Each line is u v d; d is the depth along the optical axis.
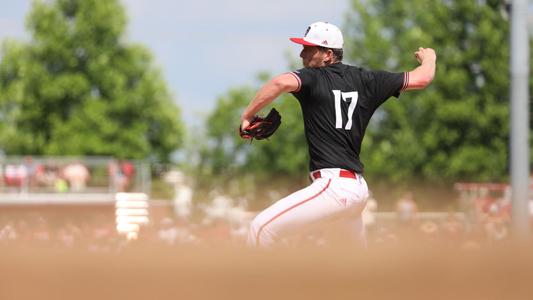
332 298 8.91
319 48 17.39
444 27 157.62
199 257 11.62
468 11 156.38
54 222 48.78
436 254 11.72
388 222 83.50
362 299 8.77
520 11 48.31
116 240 31.23
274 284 9.47
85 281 9.70
